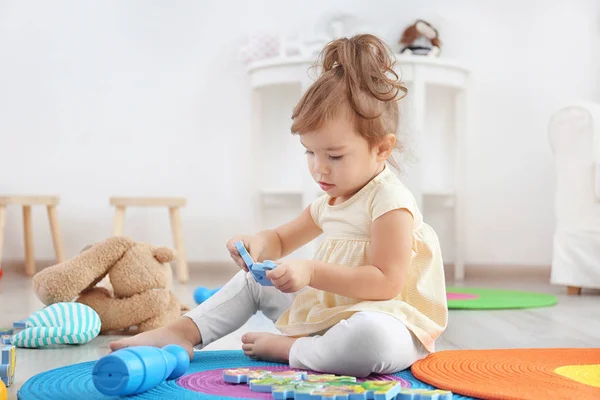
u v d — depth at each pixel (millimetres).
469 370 1007
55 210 2740
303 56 2510
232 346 1265
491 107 2832
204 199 2916
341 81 1031
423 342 1028
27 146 2928
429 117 2842
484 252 2836
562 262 2252
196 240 2916
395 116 1086
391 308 1018
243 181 2906
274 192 2672
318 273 994
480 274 2822
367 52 1062
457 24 2832
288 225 1194
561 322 1602
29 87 2922
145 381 861
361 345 952
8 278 2621
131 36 2918
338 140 1017
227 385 919
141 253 1455
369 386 829
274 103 2871
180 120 2916
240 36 2893
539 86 2824
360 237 1073
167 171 2920
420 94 2529
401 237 1023
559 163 2314
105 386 836
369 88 1033
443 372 989
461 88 2701
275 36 2795
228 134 2908
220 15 2900
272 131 2877
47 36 2922
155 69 2916
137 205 2592
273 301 1163
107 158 2926
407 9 2830
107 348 1265
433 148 2842
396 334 979
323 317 1048
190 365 1063
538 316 1697
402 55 2502
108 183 2926
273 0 2875
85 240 2922
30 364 1122
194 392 880
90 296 1441
